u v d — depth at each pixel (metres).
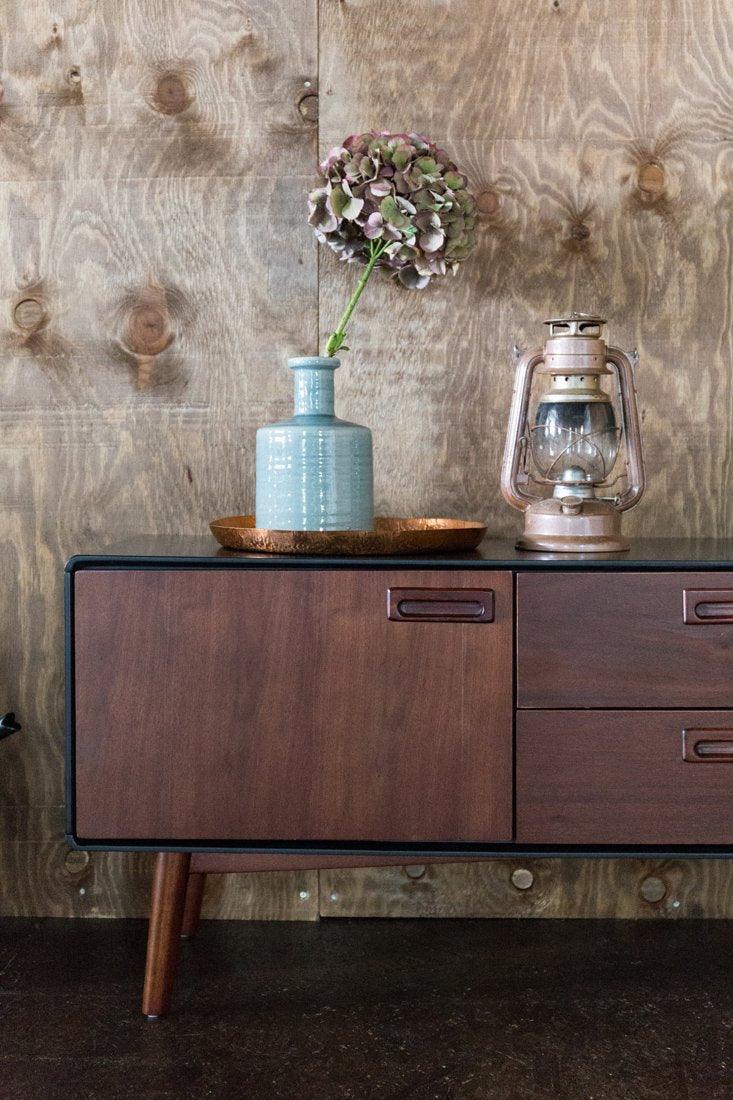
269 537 1.53
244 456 1.90
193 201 1.87
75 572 1.49
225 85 1.86
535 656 1.46
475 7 1.83
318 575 1.47
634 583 1.46
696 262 1.85
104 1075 1.41
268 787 1.49
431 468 1.89
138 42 1.86
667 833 1.47
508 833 1.47
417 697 1.47
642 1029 1.53
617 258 1.86
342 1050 1.47
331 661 1.47
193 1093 1.37
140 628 1.48
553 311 1.87
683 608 1.45
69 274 1.88
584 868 1.91
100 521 1.91
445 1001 1.61
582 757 1.47
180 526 1.91
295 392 1.67
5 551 1.92
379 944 1.81
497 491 1.89
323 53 1.85
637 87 1.84
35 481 1.91
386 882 1.92
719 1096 1.37
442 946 1.80
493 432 1.88
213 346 1.89
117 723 1.49
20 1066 1.43
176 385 1.89
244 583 1.47
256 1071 1.42
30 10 1.86
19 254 1.88
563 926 1.88
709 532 1.88
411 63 1.84
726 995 1.63
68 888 1.93
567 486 1.64
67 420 1.90
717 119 1.84
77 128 1.87
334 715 1.48
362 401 1.89
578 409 1.62
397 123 1.85
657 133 1.84
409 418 1.89
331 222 1.68
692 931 1.86
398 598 1.46
